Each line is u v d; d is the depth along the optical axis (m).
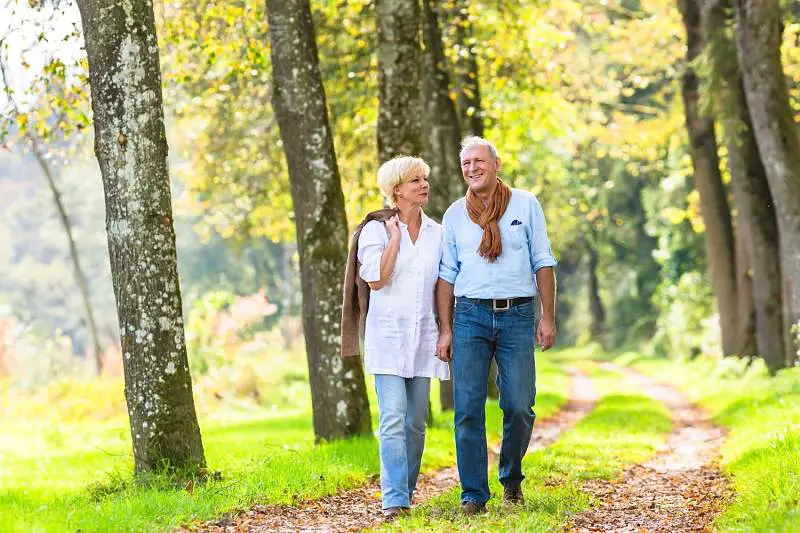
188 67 17.23
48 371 29.73
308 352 12.31
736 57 21.75
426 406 7.11
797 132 20.22
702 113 22.47
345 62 19.23
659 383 35.16
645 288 58.66
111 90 8.23
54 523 6.24
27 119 11.51
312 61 12.12
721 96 21.94
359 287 7.00
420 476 9.73
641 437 14.55
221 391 25.52
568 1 22.09
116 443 15.59
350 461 9.79
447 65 18.84
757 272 23.86
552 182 34.84
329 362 12.15
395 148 13.91
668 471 10.62
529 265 6.77
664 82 34.91
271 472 8.66
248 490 7.77
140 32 8.27
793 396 15.53
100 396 23.20
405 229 6.98
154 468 8.38
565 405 24.42
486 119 22.47
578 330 71.56
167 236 8.41
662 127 30.08
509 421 6.79
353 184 21.70
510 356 6.72
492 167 6.77
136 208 8.27
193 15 14.55
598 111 27.55
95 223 69.25
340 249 12.18
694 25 26.16
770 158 20.14
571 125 24.44
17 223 79.19
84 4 8.27
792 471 7.45
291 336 43.38
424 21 18.45
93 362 35.41
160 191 8.35
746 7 20.12
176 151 23.91
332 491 8.27
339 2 17.92
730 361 25.84
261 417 22.00
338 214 12.20
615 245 60.50
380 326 6.88
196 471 8.43
